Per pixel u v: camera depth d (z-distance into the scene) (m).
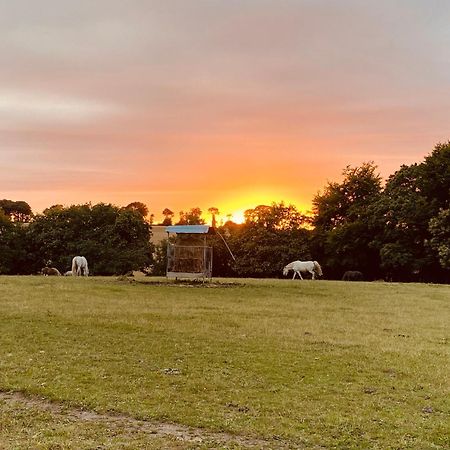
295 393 10.80
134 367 12.41
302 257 72.06
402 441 8.47
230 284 33.97
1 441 8.04
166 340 15.27
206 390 10.86
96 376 11.61
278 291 30.42
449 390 11.20
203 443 8.20
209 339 15.55
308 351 14.42
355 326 18.91
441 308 24.91
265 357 13.60
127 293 26.69
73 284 30.17
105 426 8.87
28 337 15.12
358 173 73.31
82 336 15.45
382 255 58.56
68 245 74.00
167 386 11.08
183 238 36.28
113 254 73.94
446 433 8.83
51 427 8.75
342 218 73.50
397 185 62.59
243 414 9.53
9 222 74.94
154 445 8.06
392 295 29.95
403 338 16.83
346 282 38.78
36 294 24.91
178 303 23.47
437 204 57.28
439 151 59.50
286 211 77.06
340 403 10.24
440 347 15.52
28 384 10.93
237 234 78.00
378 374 12.31
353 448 8.20
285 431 8.77
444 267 51.91
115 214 80.06
